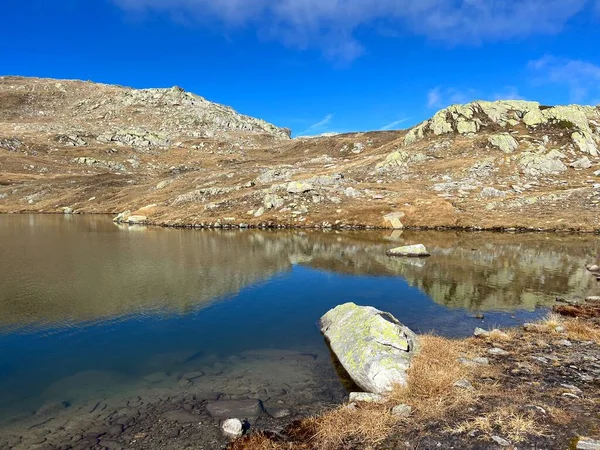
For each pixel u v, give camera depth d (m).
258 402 10.52
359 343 12.78
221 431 9.05
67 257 34.16
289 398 10.77
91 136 169.25
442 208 57.12
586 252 35.59
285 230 55.19
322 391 11.19
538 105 94.69
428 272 27.97
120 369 12.79
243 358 13.66
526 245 39.56
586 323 16.42
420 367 11.05
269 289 23.55
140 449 8.41
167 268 29.50
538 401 9.15
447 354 12.26
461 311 19.02
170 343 15.12
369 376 11.17
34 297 21.44
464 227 52.19
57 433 9.11
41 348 14.64
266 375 12.29
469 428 8.10
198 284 24.62
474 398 9.44
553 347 13.30
